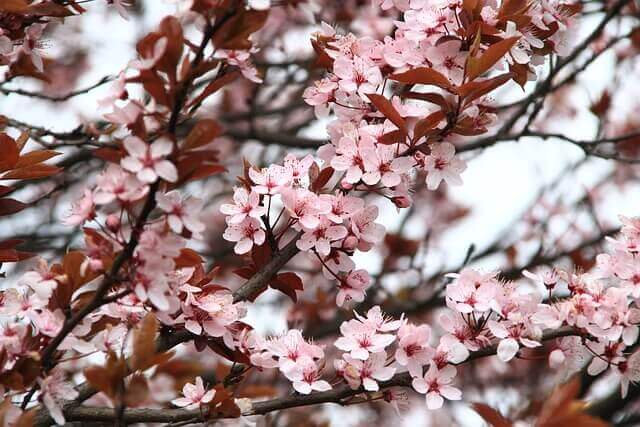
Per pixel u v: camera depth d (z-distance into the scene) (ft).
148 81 8.11
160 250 8.26
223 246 24.58
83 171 21.13
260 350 10.29
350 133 10.72
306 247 10.42
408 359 9.78
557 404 8.02
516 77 11.24
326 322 21.67
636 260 10.60
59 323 9.37
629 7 19.93
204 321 10.03
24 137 11.33
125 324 9.93
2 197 11.41
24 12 11.53
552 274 10.57
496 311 9.82
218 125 7.99
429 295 21.76
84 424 13.00
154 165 7.88
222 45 8.25
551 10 11.50
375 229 10.74
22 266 18.60
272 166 10.71
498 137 17.78
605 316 9.98
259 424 16.16
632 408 19.94
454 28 10.91
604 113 19.08
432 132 10.54
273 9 21.93
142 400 8.30
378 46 11.35
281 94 23.98
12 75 12.91
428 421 22.43
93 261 8.56
